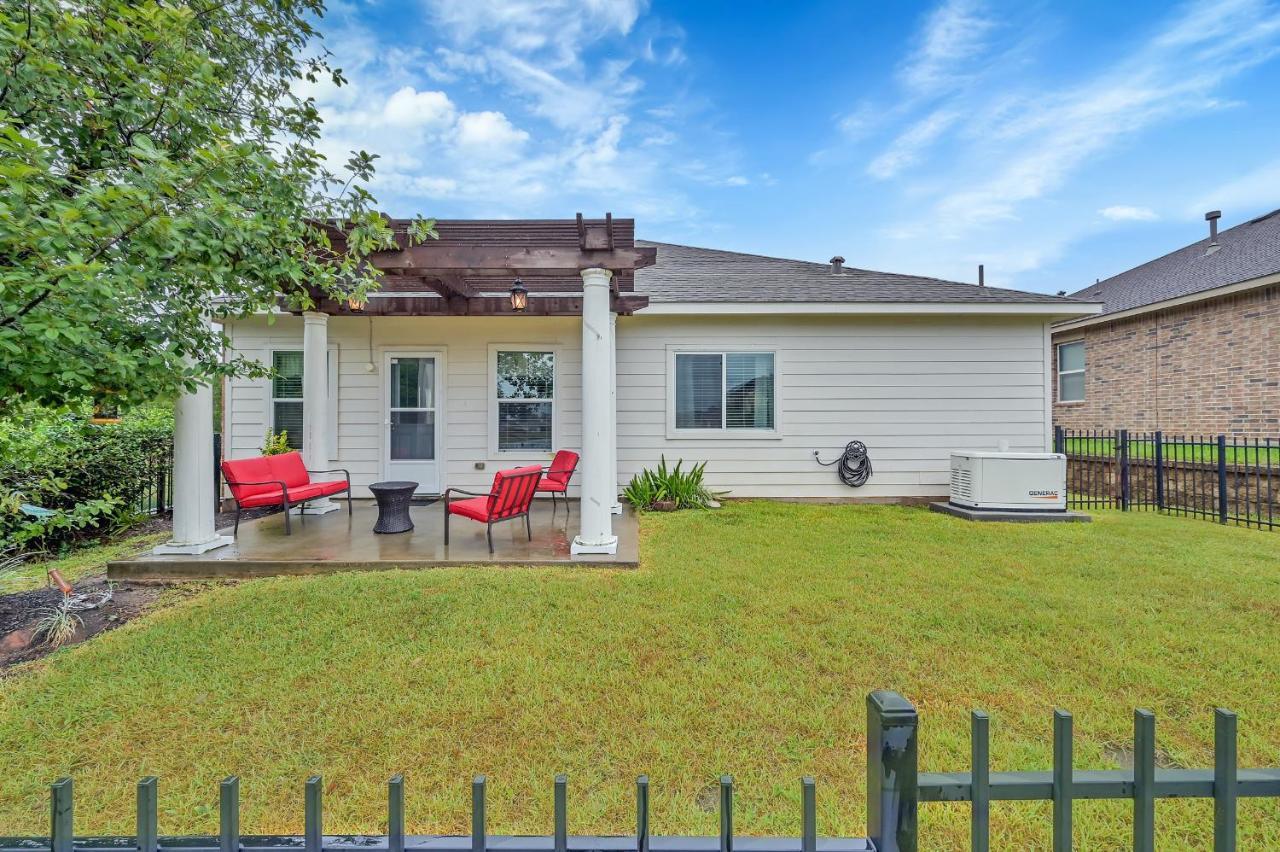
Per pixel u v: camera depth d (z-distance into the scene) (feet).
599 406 16.44
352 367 26.96
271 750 7.45
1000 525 21.03
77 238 9.52
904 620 11.49
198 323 13.35
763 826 6.12
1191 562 15.75
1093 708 8.31
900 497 26.71
